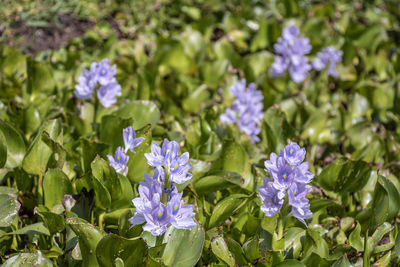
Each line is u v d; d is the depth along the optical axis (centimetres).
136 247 98
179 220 96
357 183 124
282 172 98
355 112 161
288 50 159
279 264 104
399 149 139
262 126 138
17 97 149
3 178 120
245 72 173
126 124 125
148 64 170
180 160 97
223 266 107
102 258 99
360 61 193
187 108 157
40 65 143
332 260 107
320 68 170
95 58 178
